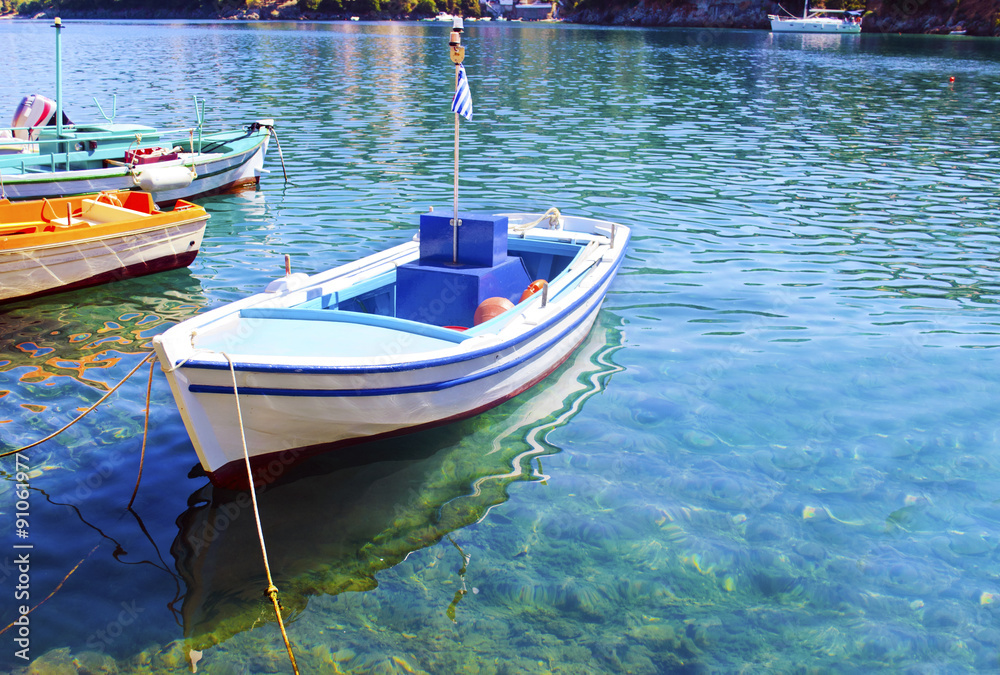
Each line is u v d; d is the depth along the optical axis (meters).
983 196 14.89
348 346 5.74
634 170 16.97
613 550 4.96
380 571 4.78
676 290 9.75
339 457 6.05
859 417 6.61
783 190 15.27
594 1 142.88
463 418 6.52
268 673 4.03
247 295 9.45
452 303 7.09
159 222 9.88
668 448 6.14
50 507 5.31
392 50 58.59
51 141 12.74
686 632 4.33
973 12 89.81
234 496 5.53
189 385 5.07
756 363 7.66
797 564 4.84
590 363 7.68
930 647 4.23
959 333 8.41
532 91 31.55
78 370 7.33
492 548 4.99
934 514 5.33
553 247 8.79
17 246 8.77
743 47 63.41
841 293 9.66
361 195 14.44
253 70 39.59
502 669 4.06
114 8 187.88
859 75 39.62
